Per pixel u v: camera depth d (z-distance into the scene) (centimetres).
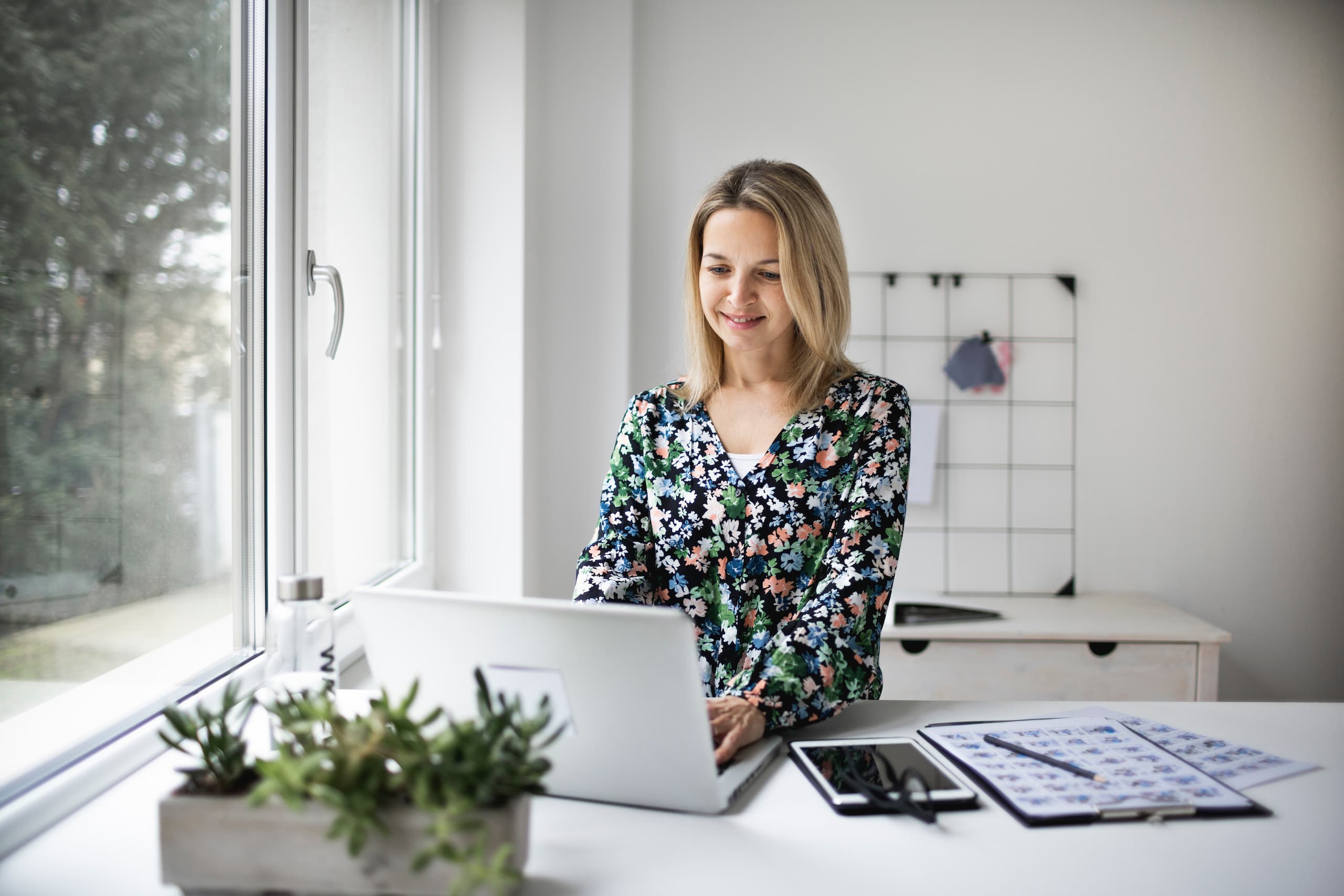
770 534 144
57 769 104
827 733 119
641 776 95
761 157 280
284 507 155
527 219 249
